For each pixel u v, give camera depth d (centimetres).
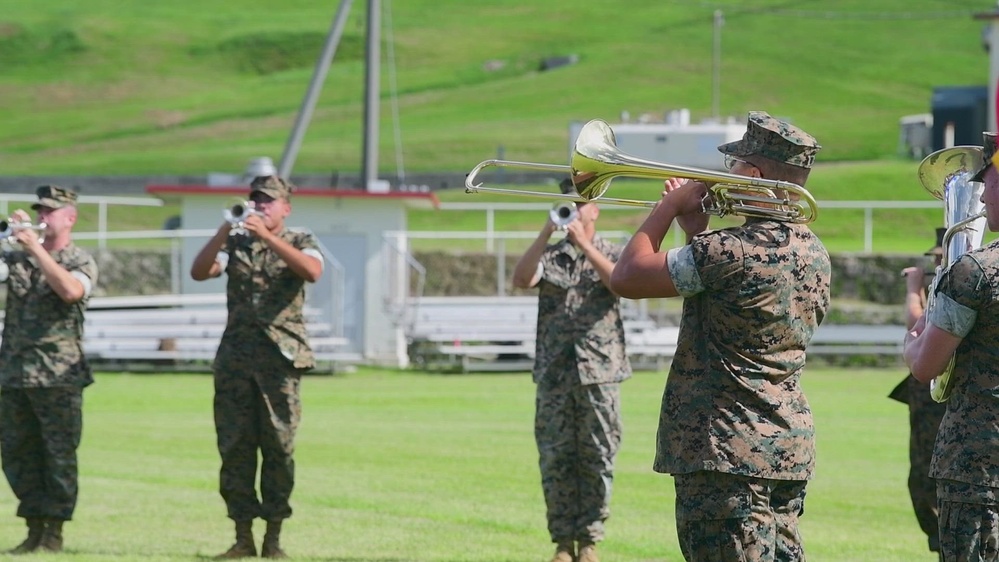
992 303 1638
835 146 18925
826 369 7638
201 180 17250
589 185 1750
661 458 1675
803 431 1656
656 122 14100
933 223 12300
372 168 8419
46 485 2703
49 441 2681
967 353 1678
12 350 2680
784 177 1641
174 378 6850
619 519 3152
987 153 1636
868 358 7788
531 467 3962
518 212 13450
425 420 5172
